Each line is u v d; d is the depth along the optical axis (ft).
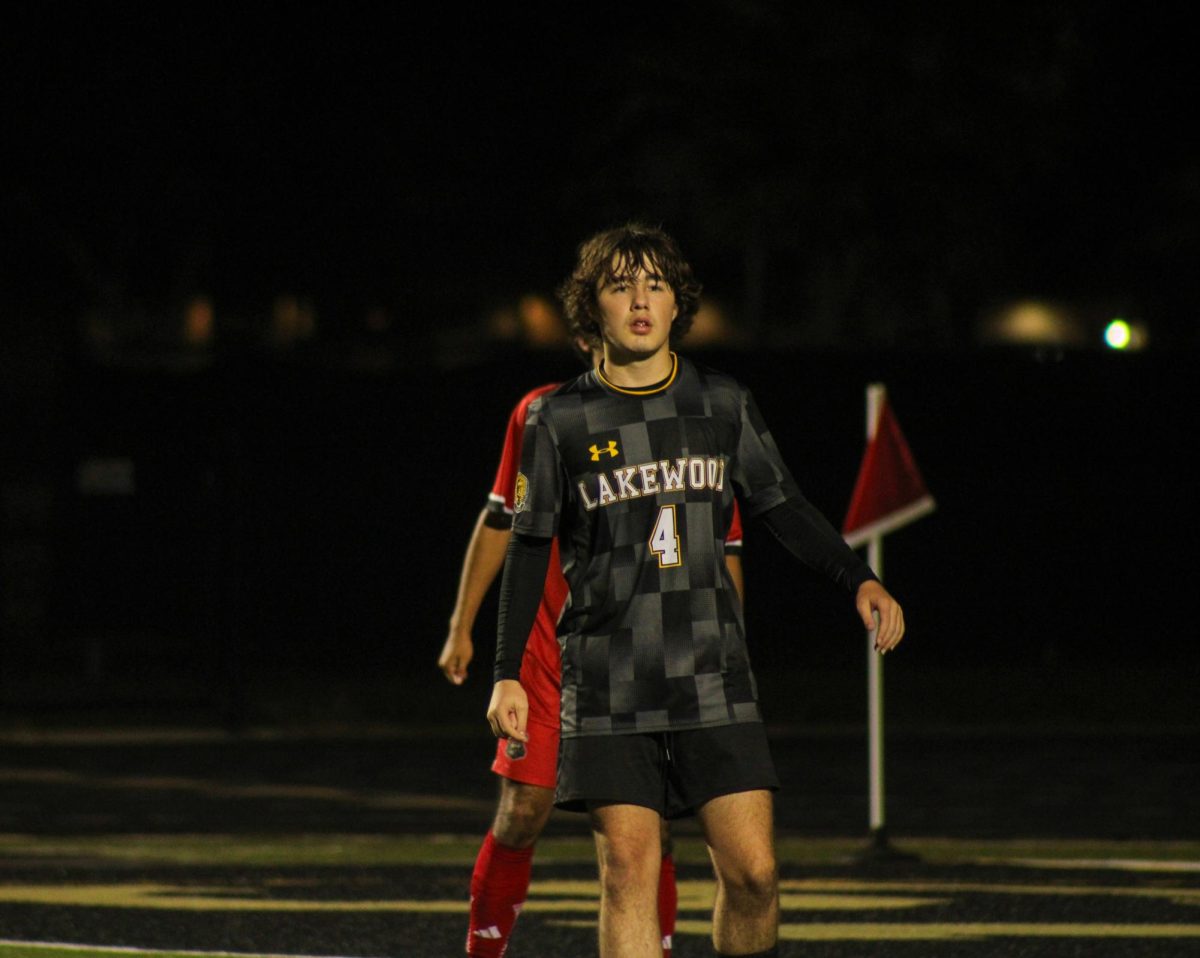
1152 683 240.94
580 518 52.26
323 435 263.90
